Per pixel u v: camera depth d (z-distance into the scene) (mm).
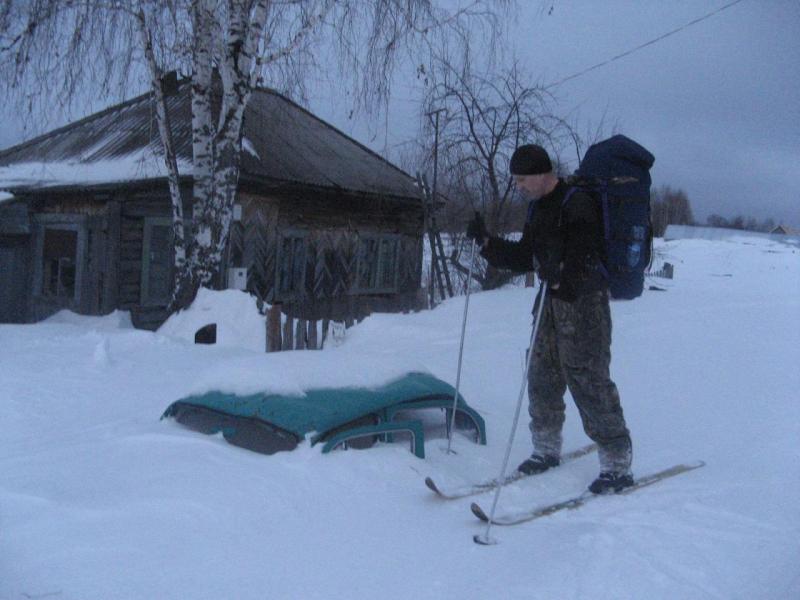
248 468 3779
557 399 4316
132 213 14742
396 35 11344
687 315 10828
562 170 16516
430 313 11344
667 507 3646
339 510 3463
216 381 4621
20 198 15758
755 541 3215
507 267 4355
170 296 15188
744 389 6496
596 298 3910
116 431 4609
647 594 2715
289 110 18531
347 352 5102
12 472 3820
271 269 15484
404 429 4234
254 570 2859
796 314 10852
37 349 7906
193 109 11266
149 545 3002
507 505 3693
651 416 5680
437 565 2961
